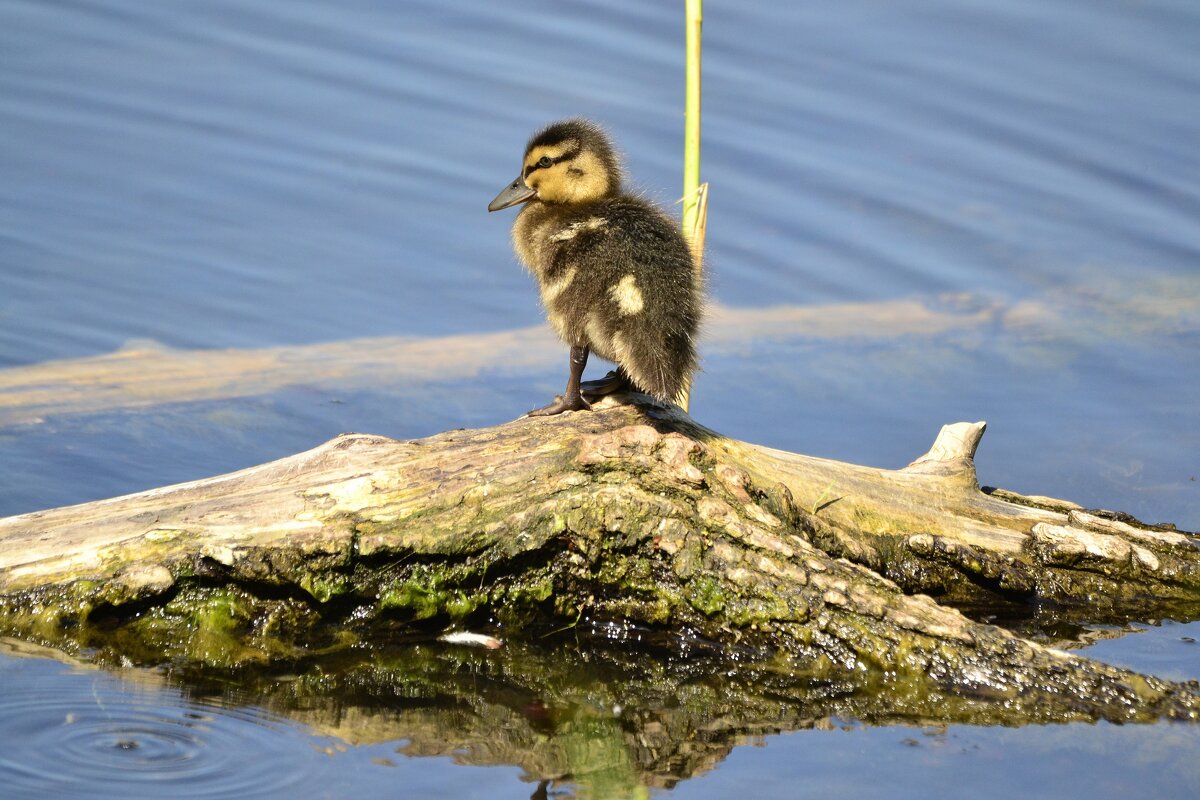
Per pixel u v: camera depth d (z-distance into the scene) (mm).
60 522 10406
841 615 9891
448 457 10602
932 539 11445
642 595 10227
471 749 8820
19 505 12711
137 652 9727
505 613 10305
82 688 9195
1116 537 11820
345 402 15281
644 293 11273
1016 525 11859
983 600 11570
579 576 10250
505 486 10297
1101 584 11664
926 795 8461
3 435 14125
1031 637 10969
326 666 9781
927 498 11773
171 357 15930
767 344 16953
